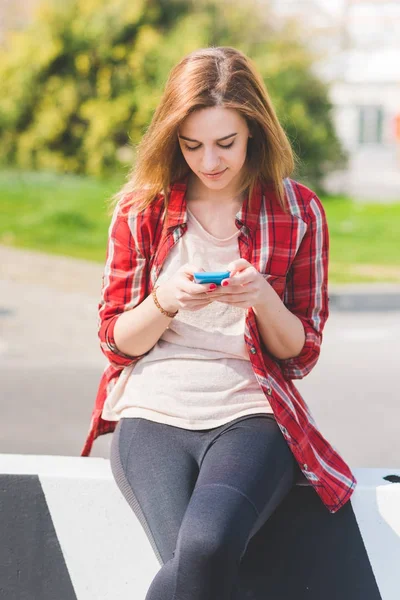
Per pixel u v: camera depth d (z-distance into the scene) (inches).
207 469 88.0
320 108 741.3
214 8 724.7
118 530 95.9
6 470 96.7
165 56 697.0
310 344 97.2
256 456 88.7
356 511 95.6
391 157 862.5
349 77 830.5
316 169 738.8
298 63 725.3
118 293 99.6
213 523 80.6
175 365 95.4
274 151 96.0
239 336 95.2
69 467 98.0
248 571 95.9
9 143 725.9
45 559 96.5
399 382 286.0
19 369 298.2
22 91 714.8
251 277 89.0
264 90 95.1
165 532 87.2
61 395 268.8
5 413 249.8
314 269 99.3
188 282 89.0
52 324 372.8
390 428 240.2
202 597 79.2
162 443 92.9
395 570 95.3
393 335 357.7
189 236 97.3
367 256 552.4
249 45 724.0
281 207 97.5
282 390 95.2
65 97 707.4
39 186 685.9
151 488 89.8
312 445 96.6
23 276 480.7
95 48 703.1
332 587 95.5
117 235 99.3
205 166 91.9
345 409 256.4
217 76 91.5
